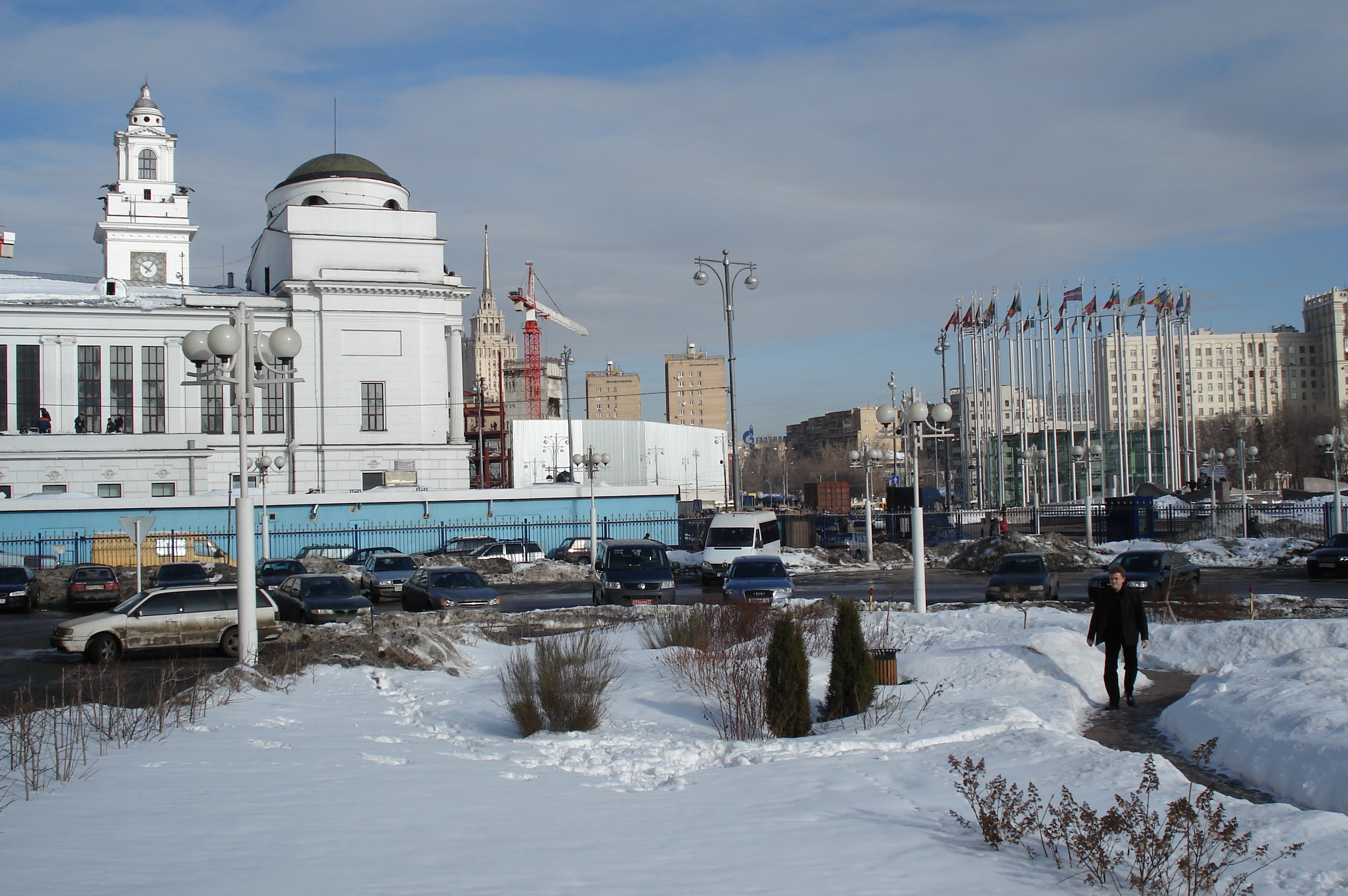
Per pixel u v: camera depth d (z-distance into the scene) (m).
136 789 9.63
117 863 7.03
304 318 66.81
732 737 12.66
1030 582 28.91
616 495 58.44
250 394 19.47
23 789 9.60
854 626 13.74
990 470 108.69
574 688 13.48
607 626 24.31
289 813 8.65
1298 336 142.62
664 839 7.95
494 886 6.60
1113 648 14.48
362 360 67.38
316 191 70.44
